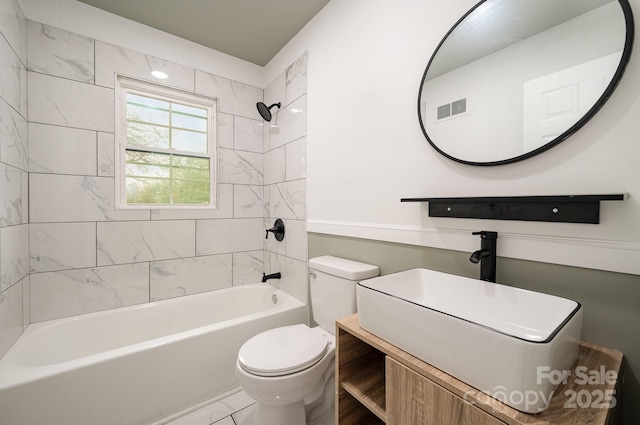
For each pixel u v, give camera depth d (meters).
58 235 1.66
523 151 0.87
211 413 1.46
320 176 1.77
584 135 0.76
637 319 0.69
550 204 0.81
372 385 0.96
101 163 1.79
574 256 0.78
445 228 1.08
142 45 1.91
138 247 1.93
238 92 2.35
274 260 2.33
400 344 0.77
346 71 1.55
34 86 1.57
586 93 0.75
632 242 0.69
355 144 1.50
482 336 0.58
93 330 1.71
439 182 1.11
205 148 2.27
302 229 1.96
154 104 2.04
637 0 0.69
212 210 2.23
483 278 0.93
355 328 0.92
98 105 1.77
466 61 1.01
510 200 0.86
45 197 1.62
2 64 1.26
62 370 1.16
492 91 0.94
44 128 1.61
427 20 1.15
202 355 1.51
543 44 0.83
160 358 1.38
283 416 1.21
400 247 1.27
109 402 1.25
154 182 2.04
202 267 2.19
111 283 1.83
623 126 0.70
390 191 1.31
